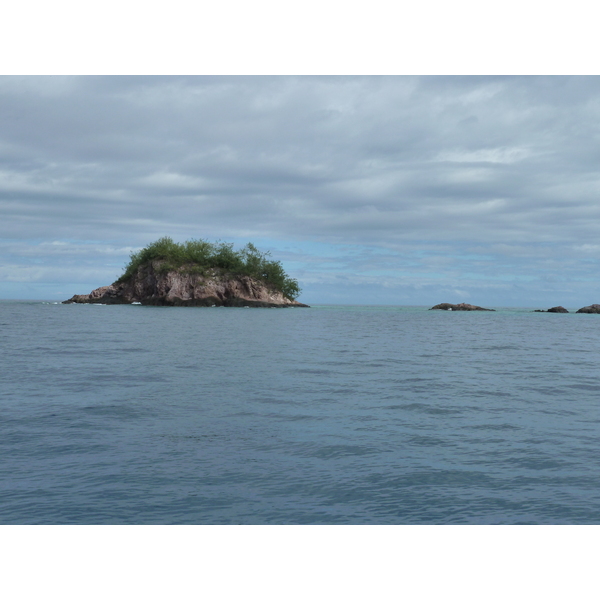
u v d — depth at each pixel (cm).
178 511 650
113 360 1994
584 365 2106
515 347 2911
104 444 901
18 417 1082
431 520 641
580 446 930
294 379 1614
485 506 677
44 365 1839
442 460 842
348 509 664
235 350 2428
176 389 1409
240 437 955
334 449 890
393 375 1745
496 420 1119
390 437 971
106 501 673
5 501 670
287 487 724
